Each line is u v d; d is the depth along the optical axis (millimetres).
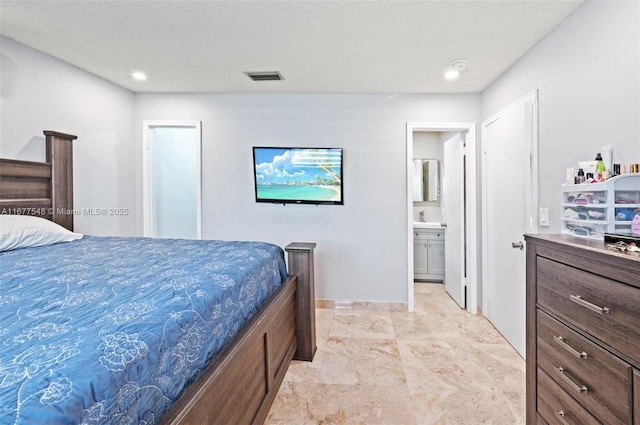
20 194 2357
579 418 1205
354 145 3430
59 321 918
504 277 2744
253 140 3510
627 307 979
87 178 2969
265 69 2814
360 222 3455
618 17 1527
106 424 673
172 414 860
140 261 1691
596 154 1684
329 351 2535
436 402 1910
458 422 1745
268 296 1911
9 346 767
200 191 3570
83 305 1042
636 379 948
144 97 3543
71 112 2791
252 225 3561
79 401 627
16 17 2031
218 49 2443
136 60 2664
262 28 2131
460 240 3434
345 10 1909
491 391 2016
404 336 2803
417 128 3381
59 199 2604
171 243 2324
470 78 2926
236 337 1371
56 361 707
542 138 2186
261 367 1617
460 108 3318
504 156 2732
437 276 4469
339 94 3422
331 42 2307
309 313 2363
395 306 3428
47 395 609
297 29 2135
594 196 1534
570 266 1257
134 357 791
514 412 1819
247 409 1413
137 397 775
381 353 2498
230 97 3506
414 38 2229
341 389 2039
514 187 2547
